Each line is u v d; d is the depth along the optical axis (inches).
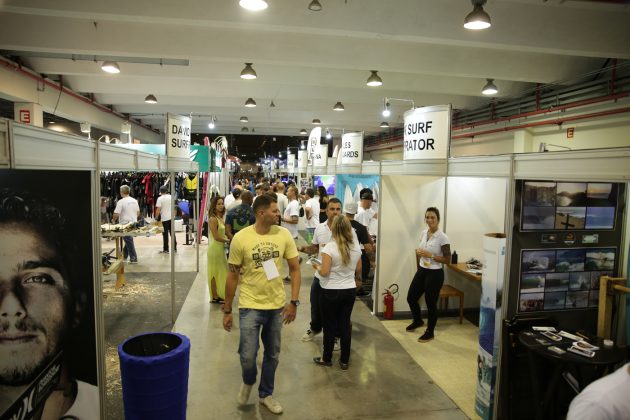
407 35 217.6
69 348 87.1
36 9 190.2
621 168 87.2
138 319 204.7
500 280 119.6
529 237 121.1
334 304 151.3
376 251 213.6
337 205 174.4
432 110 173.6
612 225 127.7
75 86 399.5
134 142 484.4
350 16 211.6
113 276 286.7
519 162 116.5
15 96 310.0
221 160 496.1
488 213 222.2
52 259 83.7
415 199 213.8
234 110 566.9
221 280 226.4
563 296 125.6
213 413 126.4
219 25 207.6
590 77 312.7
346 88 443.2
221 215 230.5
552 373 118.3
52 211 82.7
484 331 125.7
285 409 129.5
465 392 142.4
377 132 761.0
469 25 167.9
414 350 175.0
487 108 434.9
